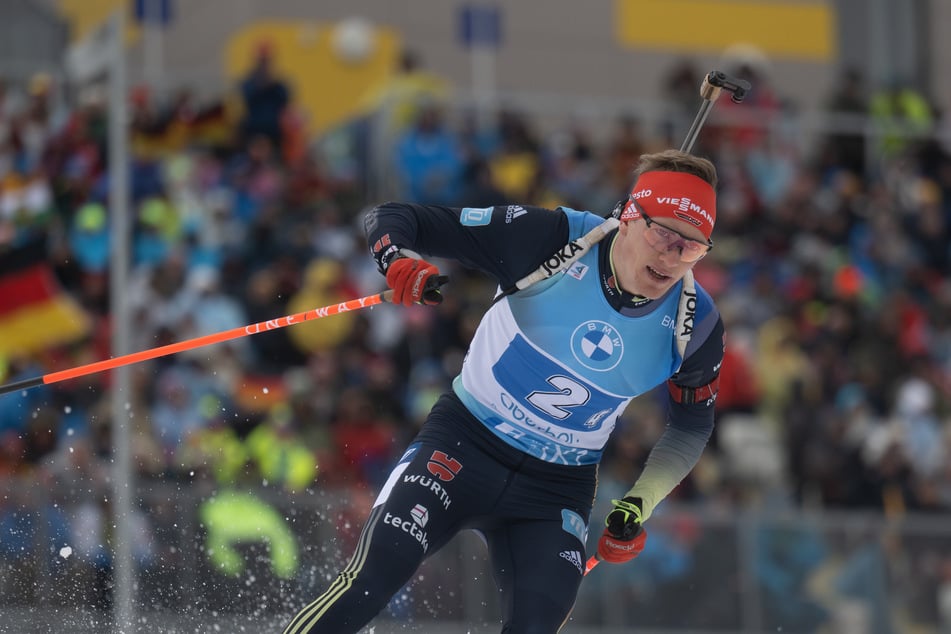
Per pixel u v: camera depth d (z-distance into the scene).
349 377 33.47
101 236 35.22
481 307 36.22
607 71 55.94
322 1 50.03
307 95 48.56
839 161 46.31
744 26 58.25
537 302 13.95
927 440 39.09
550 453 14.45
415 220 14.22
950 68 57.72
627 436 33.78
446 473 14.22
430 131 39.50
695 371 14.42
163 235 35.81
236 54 49.44
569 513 14.50
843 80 47.94
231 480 29.31
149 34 49.47
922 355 41.25
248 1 48.78
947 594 31.70
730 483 35.38
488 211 14.23
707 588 30.06
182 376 31.31
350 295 35.25
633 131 43.12
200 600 22.56
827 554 31.08
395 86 42.47
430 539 14.02
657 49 56.81
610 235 13.85
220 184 37.59
